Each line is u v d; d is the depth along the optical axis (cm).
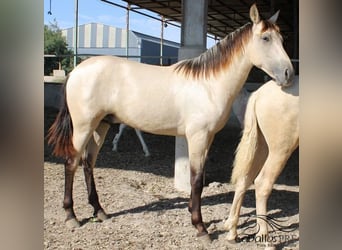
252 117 322
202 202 440
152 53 2931
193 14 455
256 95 324
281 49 313
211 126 342
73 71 363
